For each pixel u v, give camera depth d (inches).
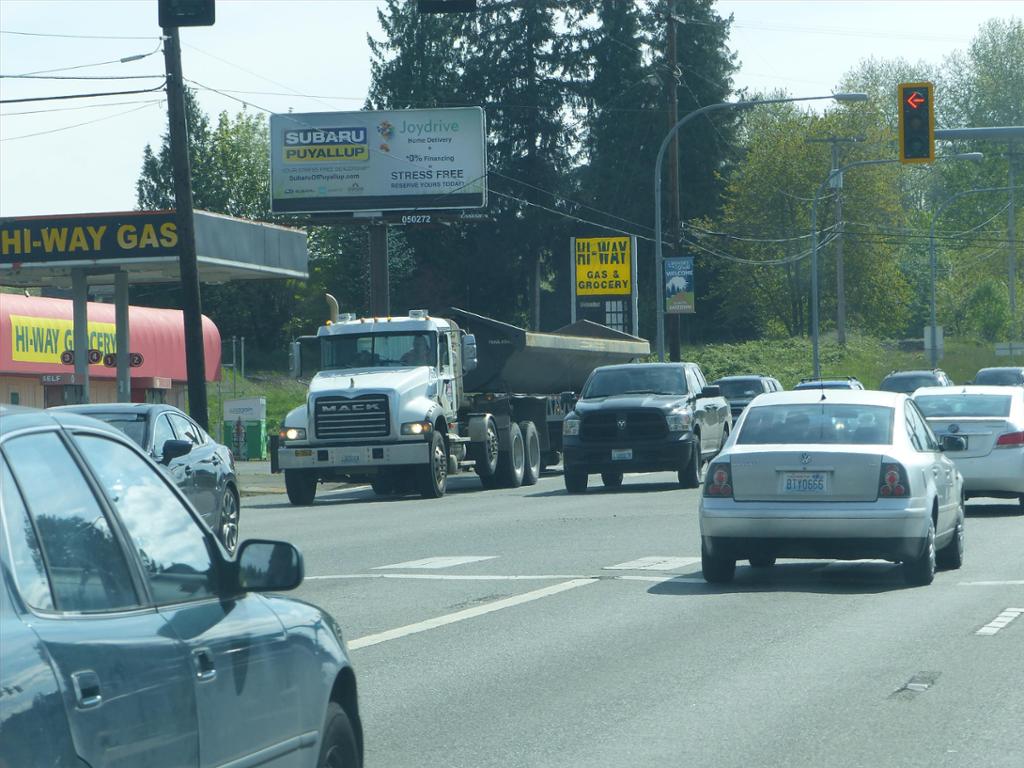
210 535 327.9
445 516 1617.9
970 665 671.8
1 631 233.5
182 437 1274.6
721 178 5949.8
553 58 5708.7
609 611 852.6
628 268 4303.6
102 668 252.1
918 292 7342.5
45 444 274.2
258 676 314.0
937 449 1037.2
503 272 5831.7
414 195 3806.6
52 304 3129.9
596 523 1451.8
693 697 609.0
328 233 6318.9
